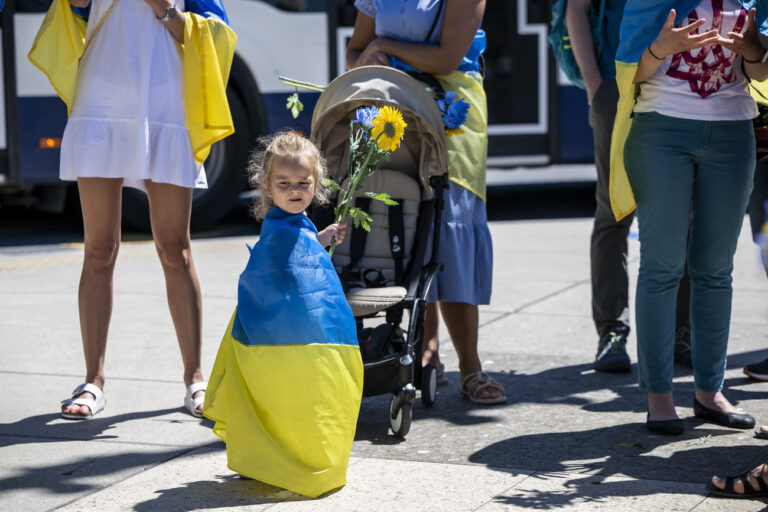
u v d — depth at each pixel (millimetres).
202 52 5188
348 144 5262
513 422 5059
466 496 4062
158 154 5102
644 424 4973
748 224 11797
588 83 6043
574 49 6129
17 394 5543
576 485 4156
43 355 6340
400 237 5211
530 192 15242
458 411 5277
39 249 10766
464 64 5523
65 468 4453
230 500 4070
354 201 5223
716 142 4664
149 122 5078
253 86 11734
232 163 11875
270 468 4082
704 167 4730
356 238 5223
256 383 4086
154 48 5094
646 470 4328
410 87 5164
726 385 5645
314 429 4062
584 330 7023
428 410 5305
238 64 11625
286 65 11820
